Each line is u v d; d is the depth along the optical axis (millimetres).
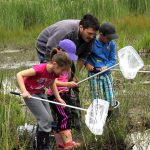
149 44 23281
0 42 27547
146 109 13039
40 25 30828
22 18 30625
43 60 10812
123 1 32969
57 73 9719
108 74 11320
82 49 10875
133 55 10414
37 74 9750
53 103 10031
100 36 11242
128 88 14516
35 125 11078
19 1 31141
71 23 10547
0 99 12211
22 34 29078
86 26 10383
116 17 31906
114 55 11508
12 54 24359
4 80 16078
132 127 11641
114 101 11281
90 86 11406
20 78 9656
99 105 9484
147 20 30422
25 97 9633
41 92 10117
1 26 29875
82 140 10992
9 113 10891
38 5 31234
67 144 10477
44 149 10117
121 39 24000
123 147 10703
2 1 31078
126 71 10305
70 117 10617
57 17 31156
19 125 11242
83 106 12320
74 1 31828
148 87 15312
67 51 10102
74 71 11055
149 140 10859
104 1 31906
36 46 10984
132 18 30859
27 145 10562
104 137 10852
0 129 10562
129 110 12922
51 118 10148
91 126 9320
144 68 18891
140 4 33219
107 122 10953
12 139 10453
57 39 10406
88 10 31516
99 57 11289
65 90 10688
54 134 10711
